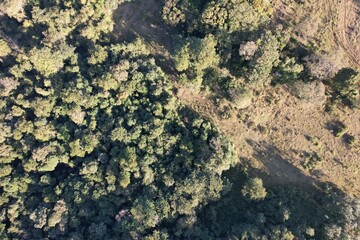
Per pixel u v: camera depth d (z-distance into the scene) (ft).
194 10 259.80
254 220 240.73
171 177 241.35
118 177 243.19
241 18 245.65
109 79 254.47
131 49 268.21
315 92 248.52
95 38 276.41
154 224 232.94
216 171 243.60
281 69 253.85
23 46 277.64
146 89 259.39
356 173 253.85
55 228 244.83
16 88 269.44
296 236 230.89
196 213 245.24
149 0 284.82
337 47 258.37
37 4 282.36
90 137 249.75
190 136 254.27
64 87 264.31
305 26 255.09
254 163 261.24
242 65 259.19
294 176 256.93
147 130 247.29
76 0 273.75
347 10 259.19
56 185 254.68
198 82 260.83
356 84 253.65
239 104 257.96
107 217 244.83
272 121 264.31
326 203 245.24
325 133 258.98
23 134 260.21
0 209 256.52
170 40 277.44
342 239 228.63
